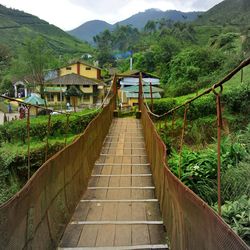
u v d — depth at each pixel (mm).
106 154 6906
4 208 1758
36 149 11164
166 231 3279
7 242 1797
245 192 3479
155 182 4730
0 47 45406
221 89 1957
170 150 6070
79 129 13945
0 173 9531
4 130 13961
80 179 4391
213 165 4215
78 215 3758
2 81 40000
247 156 4461
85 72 39094
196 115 12281
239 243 1396
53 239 2842
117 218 3703
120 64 59250
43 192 2607
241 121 11086
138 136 8852
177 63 27938
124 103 25156
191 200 2127
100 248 2965
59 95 32656
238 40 31875
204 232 1847
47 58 37312
